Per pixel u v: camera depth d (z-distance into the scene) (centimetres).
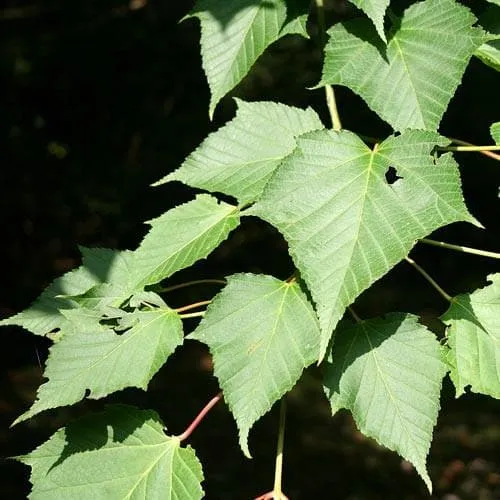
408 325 53
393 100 53
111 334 54
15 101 244
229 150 55
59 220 260
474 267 317
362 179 50
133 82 246
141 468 54
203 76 249
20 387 226
